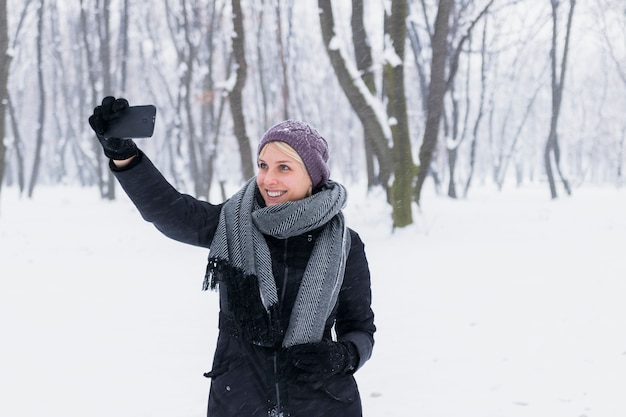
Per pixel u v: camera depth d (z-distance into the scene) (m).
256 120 41.25
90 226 16.77
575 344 5.35
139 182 1.79
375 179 21.53
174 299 7.38
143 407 4.07
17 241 13.11
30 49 46.31
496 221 16.67
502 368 4.79
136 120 1.64
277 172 1.93
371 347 2.01
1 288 7.96
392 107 13.30
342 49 13.20
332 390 1.90
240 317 1.81
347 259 2.03
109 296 7.54
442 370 4.77
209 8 30.61
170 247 12.23
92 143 37.47
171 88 42.56
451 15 23.78
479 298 7.17
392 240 12.53
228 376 1.90
